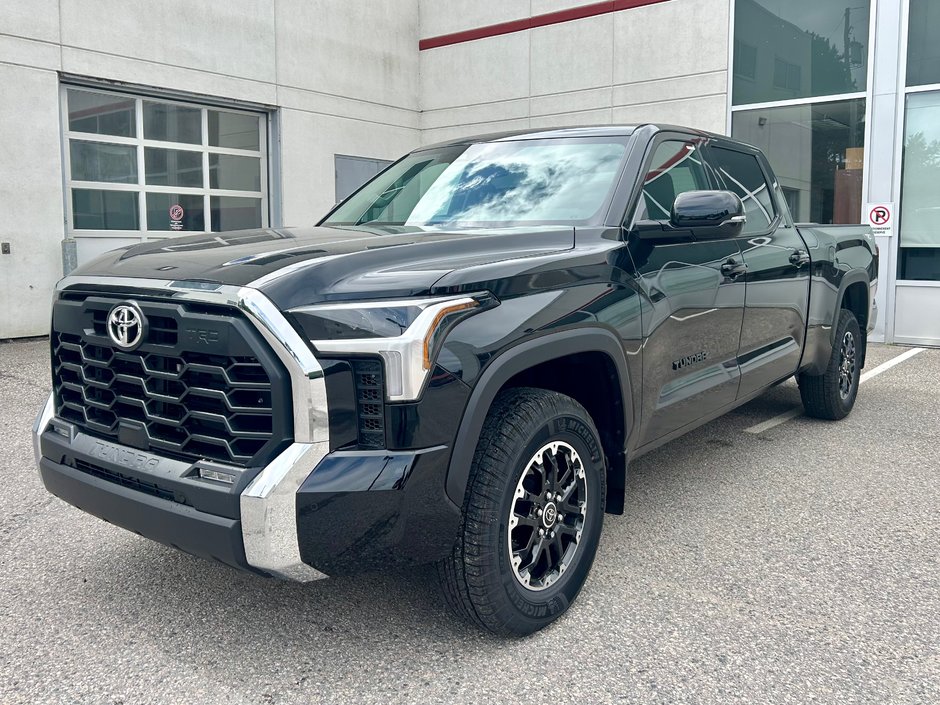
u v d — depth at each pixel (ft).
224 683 8.08
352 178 43.60
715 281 12.10
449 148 13.53
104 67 32.96
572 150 11.90
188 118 36.91
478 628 9.09
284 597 9.91
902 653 8.56
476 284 8.04
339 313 7.29
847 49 31.76
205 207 37.96
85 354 8.58
